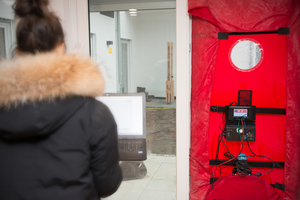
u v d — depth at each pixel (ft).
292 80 5.16
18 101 2.08
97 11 6.16
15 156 2.27
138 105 5.54
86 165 2.43
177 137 5.92
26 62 2.16
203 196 5.74
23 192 2.23
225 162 5.56
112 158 2.69
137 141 5.49
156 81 6.12
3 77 2.06
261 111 5.40
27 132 2.11
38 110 2.10
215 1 5.22
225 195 5.40
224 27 5.25
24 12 2.30
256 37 5.29
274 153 5.47
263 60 5.32
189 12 5.25
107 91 6.28
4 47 5.84
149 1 5.92
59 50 2.47
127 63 6.25
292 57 5.12
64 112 2.25
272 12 5.11
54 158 2.31
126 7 6.06
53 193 2.27
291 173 5.34
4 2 5.76
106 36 6.22
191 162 5.86
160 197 5.82
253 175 5.36
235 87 5.45
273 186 5.56
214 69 5.41
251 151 5.49
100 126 2.52
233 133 5.41
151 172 6.21
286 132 5.29
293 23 5.06
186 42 5.65
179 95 5.82
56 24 2.41
